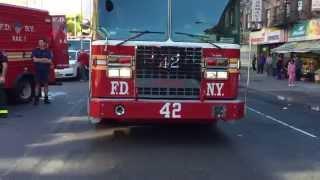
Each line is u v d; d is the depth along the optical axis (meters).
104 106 10.72
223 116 10.89
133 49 10.78
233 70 11.04
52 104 19.23
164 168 9.24
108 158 10.02
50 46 20.69
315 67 41.03
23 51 18.83
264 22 55.03
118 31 10.80
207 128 13.81
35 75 19.16
